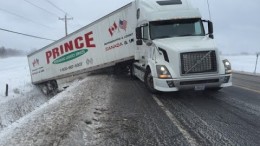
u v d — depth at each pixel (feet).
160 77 33.68
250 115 26.66
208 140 20.45
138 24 45.24
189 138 20.90
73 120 25.09
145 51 41.60
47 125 24.13
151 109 29.45
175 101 33.04
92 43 59.57
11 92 70.90
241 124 23.97
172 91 35.40
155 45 36.96
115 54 55.06
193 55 32.76
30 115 28.73
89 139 21.08
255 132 21.97
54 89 72.43
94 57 59.62
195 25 39.78
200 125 23.88
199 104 31.42
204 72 32.89
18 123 26.16
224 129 22.76
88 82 51.39
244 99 33.78
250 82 51.11
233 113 27.43
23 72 127.65
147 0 43.19
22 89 74.74
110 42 55.77
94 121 25.50
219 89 38.52
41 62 72.90
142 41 42.98
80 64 62.85
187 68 32.78
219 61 33.30
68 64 65.51
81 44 61.72
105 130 22.99
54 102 34.45
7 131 24.00
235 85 46.19
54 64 69.00
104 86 45.42
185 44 34.27
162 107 30.19
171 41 36.32
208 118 25.88
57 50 67.51
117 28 53.67
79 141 20.57
